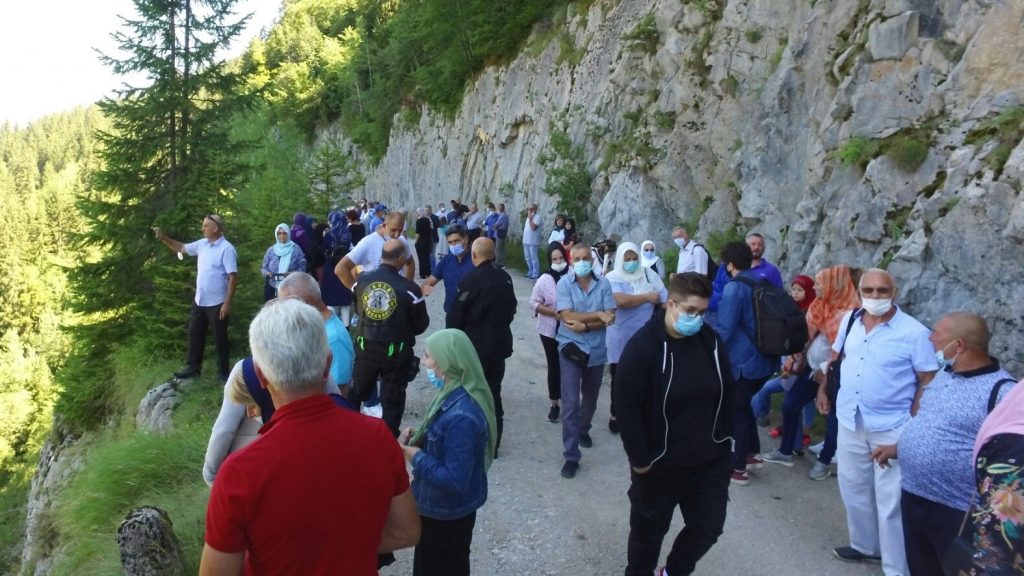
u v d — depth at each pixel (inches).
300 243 414.6
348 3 2541.8
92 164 510.9
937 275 269.1
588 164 714.2
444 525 131.7
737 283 219.5
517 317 502.0
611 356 255.0
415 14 1385.3
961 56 296.8
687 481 143.3
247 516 77.9
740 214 466.0
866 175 315.9
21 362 1876.2
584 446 261.7
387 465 88.3
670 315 138.5
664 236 571.8
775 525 203.3
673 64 582.9
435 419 130.9
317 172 1026.1
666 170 569.3
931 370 164.2
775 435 275.3
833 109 353.4
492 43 1052.5
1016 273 240.8
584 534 198.7
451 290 282.5
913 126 307.4
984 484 82.2
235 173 504.4
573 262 233.1
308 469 80.0
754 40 474.3
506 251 853.2
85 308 474.6
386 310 217.2
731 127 493.0
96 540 233.9
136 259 474.0
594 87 762.2
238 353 410.3
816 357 230.5
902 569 166.9
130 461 261.7
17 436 1566.2
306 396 84.5
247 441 130.5
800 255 363.9
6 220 3181.6
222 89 519.2
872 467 177.5
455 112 1236.5
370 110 1718.8
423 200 1378.0
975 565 80.5
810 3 423.8
